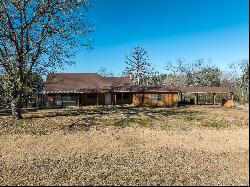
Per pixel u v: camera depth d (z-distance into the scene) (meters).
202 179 12.94
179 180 12.84
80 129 26.02
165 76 85.94
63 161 15.97
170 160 16.06
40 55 31.67
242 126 27.45
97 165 15.20
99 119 31.91
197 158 16.45
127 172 14.02
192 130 25.42
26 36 30.27
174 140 21.38
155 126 27.44
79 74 55.53
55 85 50.28
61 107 46.91
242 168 14.53
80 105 49.81
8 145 19.95
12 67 31.09
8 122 30.22
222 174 13.61
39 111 40.78
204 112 38.59
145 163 15.52
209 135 23.20
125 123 29.11
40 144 20.20
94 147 19.28
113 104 50.97
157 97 48.31
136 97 48.53
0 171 14.25
